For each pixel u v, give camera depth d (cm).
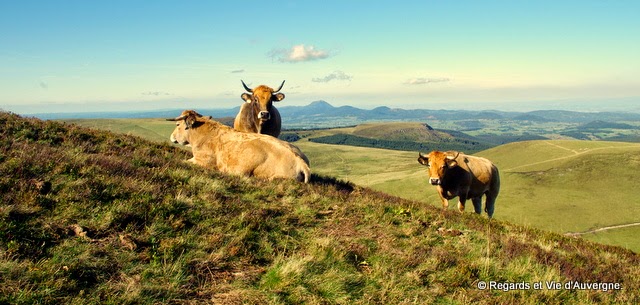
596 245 1180
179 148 1546
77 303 457
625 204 9894
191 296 519
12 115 1340
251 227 730
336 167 19012
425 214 1070
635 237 7975
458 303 605
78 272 507
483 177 1645
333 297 567
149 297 493
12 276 473
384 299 584
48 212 621
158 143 1517
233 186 1007
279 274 584
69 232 590
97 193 711
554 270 750
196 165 1188
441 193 1565
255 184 1056
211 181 955
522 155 17788
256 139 1253
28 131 1165
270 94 1661
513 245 876
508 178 12794
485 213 1839
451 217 1128
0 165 736
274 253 669
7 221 568
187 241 636
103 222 626
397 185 12550
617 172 12350
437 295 625
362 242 777
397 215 1009
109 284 504
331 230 820
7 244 525
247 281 572
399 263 698
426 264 709
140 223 663
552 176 12656
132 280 512
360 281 624
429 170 1497
